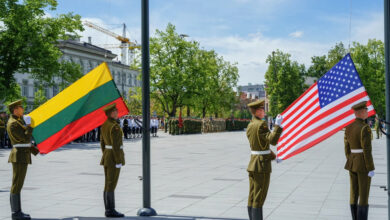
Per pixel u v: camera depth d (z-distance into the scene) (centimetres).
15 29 3241
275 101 6625
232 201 798
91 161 1591
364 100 567
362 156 566
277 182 1041
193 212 702
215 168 1348
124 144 2719
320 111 586
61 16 3531
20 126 655
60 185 996
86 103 695
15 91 3359
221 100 6519
